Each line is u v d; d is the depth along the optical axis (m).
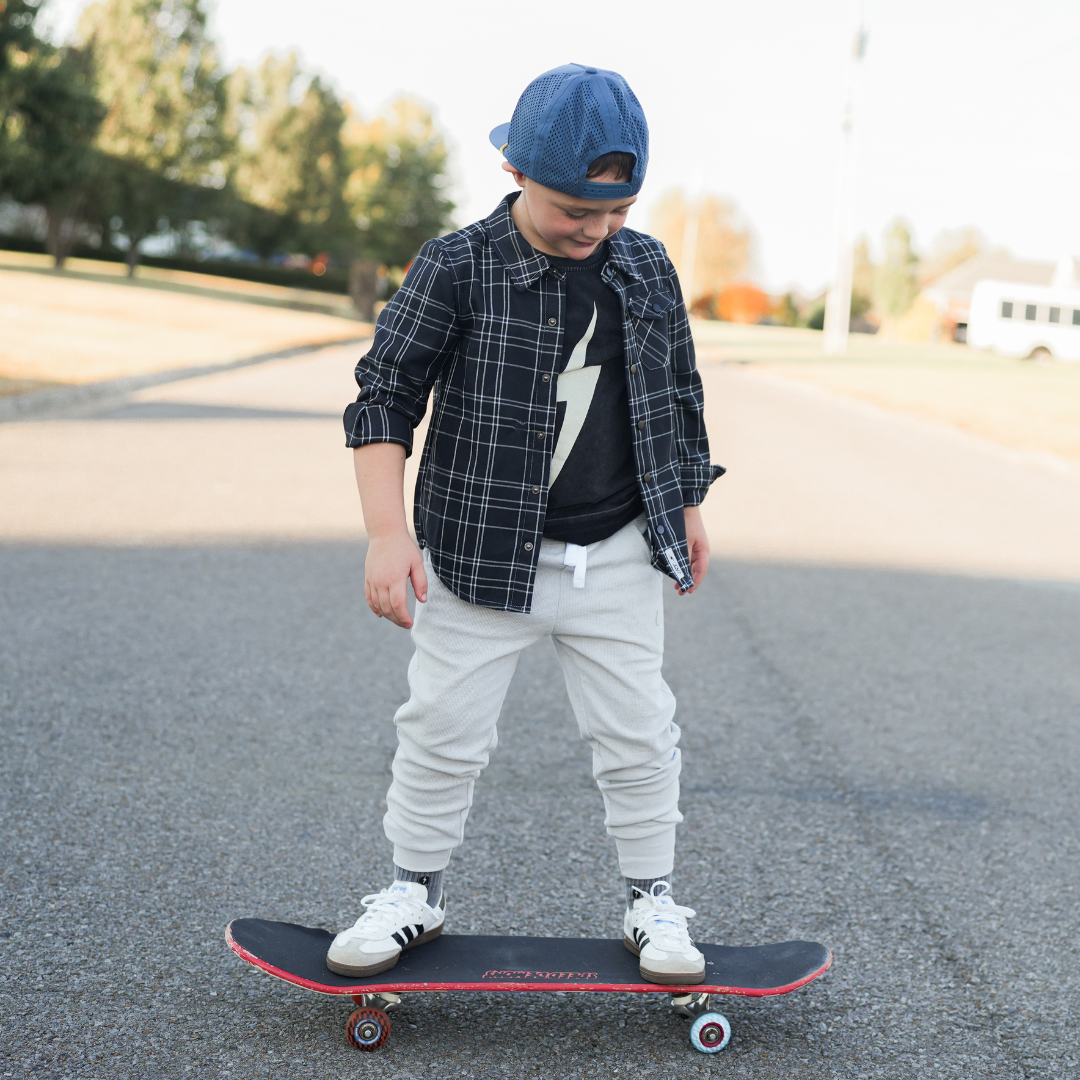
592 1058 2.09
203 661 4.34
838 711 4.22
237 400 13.53
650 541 2.09
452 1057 2.07
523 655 4.73
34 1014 2.13
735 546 7.29
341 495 7.95
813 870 2.93
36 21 27.75
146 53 40.28
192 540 6.37
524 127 1.81
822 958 2.22
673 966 2.09
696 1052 2.12
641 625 2.10
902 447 13.77
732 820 3.22
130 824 2.97
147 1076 1.97
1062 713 4.32
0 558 5.68
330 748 3.58
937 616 5.72
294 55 45.03
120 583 5.37
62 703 3.80
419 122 44.41
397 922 2.13
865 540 7.70
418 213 44.22
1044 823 3.29
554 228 1.86
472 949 2.22
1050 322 41.28
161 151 40.94
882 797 3.44
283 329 26.94
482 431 1.99
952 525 8.49
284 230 45.25
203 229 45.50
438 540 2.05
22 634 4.50
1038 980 2.44
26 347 16.34
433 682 2.08
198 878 2.71
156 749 3.48
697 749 3.77
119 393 13.41
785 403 19.27
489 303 1.96
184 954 2.38
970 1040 2.20
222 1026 2.13
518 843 3.00
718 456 11.84
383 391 1.98
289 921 2.54
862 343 49.16
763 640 5.13
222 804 3.13
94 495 7.45
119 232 42.47
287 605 5.18
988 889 2.86
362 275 43.81
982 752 3.86
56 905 2.54
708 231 87.81
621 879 2.82
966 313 62.06
